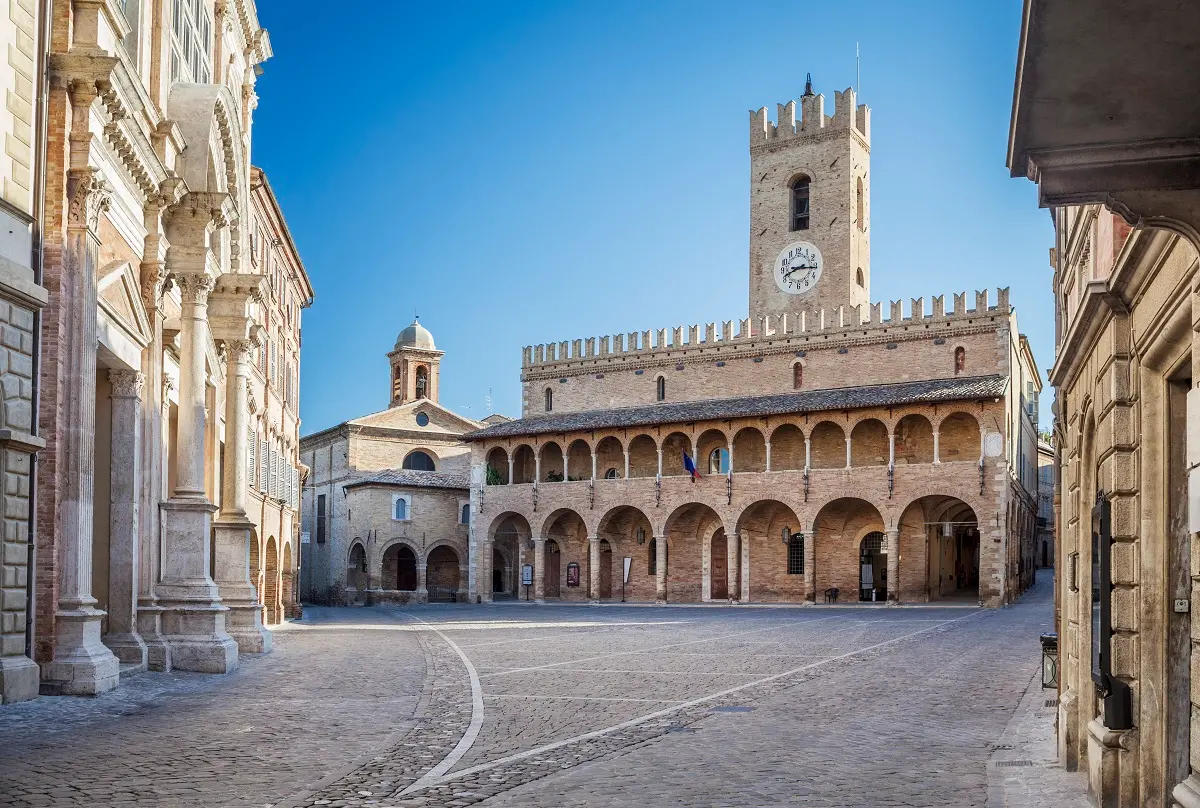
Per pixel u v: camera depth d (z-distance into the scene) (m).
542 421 86.31
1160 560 9.37
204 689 21.12
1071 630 13.75
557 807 10.97
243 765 13.09
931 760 13.87
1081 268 14.91
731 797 11.49
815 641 36.88
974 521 72.56
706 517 79.06
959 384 68.56
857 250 84.12
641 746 14.97
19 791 11.40
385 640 37.88
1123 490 10.09
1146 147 7.63
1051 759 13.68
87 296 19.86
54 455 19.08
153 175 24.09
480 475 86.38
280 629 45.44
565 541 86.38
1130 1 5.92
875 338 74.38
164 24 25.66
